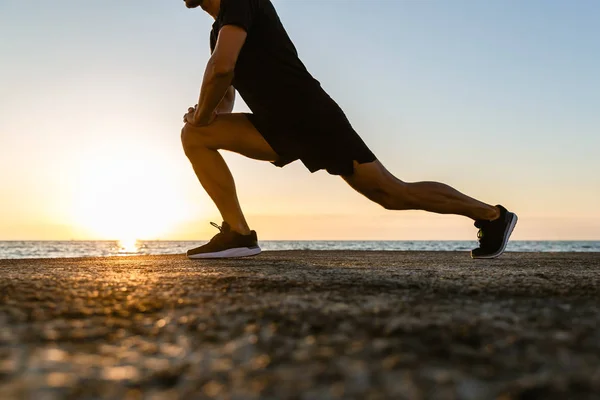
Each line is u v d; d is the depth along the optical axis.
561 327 1.13
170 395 0.69
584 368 0.83
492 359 0.87
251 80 3.24
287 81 3.20
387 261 3.96
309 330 1.08
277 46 3.19
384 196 3.46
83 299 1.50
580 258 4.85
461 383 0.74
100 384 0.73
